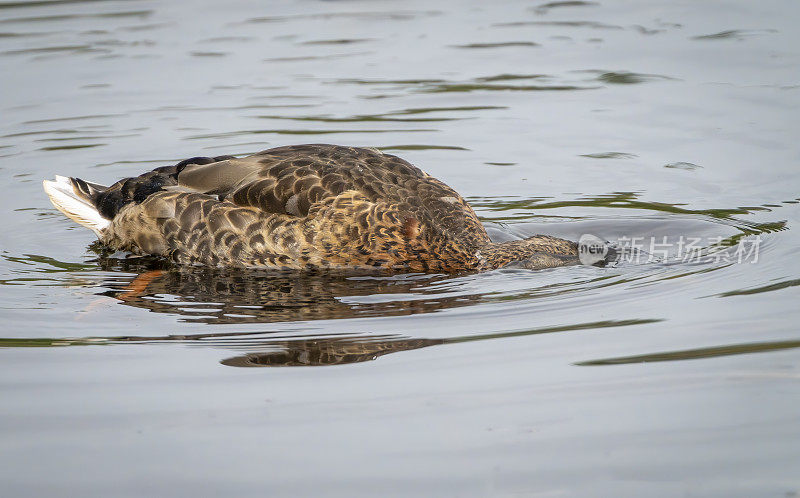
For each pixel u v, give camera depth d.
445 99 23.19
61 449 10.16
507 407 10.86
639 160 20.06
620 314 13.42
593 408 10.80
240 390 11.36
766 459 9.80
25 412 10.89
